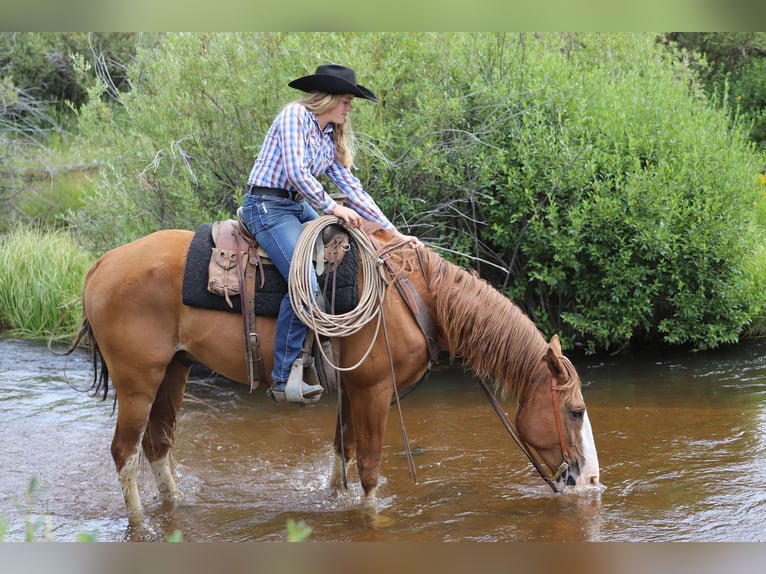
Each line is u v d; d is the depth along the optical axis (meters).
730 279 7.99
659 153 8.15
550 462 4.77
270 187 4.51
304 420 6.83
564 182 7.70
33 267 9.97
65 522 4.72
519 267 8.34
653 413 6.52
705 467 5.32
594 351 8.20
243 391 7.73
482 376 4.84
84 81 14.85
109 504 5.04
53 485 5.38
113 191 8.63
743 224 8.05
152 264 4.59
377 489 5.16
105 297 4.60
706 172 8.03
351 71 4.52
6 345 9.14
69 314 9.48
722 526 4.41
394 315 4.58
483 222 7.99
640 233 7.63
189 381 7.68
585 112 8.03
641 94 8.59
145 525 4.64
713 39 13.54
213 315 4.56
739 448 5.64
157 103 8.35
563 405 4.66
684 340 8.18
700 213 7.79
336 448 5.20
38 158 13.11
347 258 4.53
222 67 8.00
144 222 8.39
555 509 4.75
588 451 4.72
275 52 8.05
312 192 4.36
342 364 4.61
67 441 6.27
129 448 4.72
